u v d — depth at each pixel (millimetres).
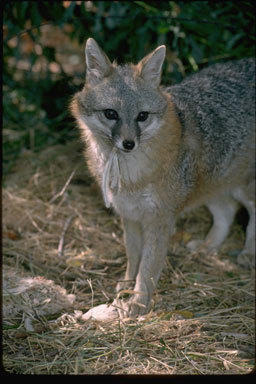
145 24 8984
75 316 5719
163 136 5926
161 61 5805
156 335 5375
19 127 10555
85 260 7176
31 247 7383
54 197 8305
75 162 9562
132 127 5578
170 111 6016
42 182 9086
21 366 4812
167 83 9344
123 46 10180
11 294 5684
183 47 9195
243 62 7582
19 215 8047
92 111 5797
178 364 4996
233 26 8305
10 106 10742
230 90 7117
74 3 8383
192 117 6609
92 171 6504
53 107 10805
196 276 6977
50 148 9930
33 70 11383
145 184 5992
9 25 9820
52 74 10742
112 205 6539
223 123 6898
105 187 5930
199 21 8102
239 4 8281
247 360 5078
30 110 11023
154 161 5918
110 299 6281
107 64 5801
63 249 7469
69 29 13836
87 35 9867
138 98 5660
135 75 5781
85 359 4902
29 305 5660
